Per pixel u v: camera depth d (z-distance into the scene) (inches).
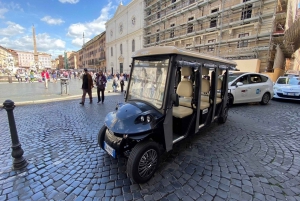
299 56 984.9
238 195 91.6
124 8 1535.4
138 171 96.3
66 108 291.9
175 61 108.7
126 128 98.5
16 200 87.3
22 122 210.2
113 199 88.4
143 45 1320.1
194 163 122.0
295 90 338.6
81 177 106.0
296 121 222.5
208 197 90.0
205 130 188.2
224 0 690.2
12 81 901.8
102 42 2214.6
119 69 1734.7
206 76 181.2
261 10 603.5
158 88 114.5
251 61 580.4
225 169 115.0
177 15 979.3
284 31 535.5
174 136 130.9
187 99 175.5
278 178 106.1
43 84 747.4
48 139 160.7
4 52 2918.3
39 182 101.3
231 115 251.4
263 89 322.3
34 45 1475.1
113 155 107.1
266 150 142.5
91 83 331.0
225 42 689.6
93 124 205.5
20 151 114.0
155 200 87.6
